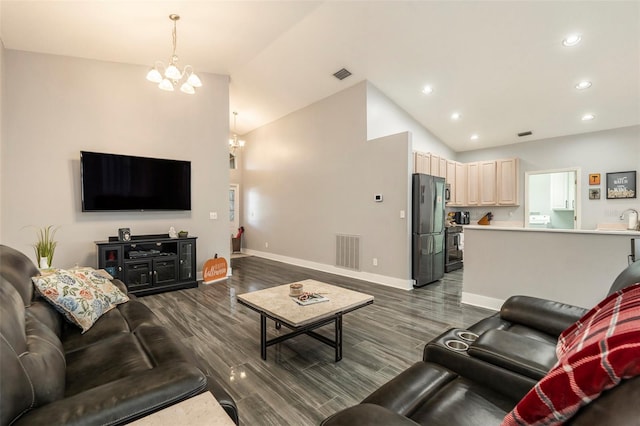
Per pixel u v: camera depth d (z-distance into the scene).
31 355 1.04
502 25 3.27
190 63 4.46
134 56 4.07
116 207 4.08
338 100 5.26
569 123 5.09
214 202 5.00
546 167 5.75
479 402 1.12
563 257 2.94
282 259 6.63
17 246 3.59
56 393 1.04
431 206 4.63
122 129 4.25
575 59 3.58
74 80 3.93
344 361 2.31
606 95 4.20
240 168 8.17
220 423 0.85
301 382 2.03
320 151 5.65
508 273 3.30
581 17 3.02
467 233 3.62
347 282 4.75
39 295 1.80
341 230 5.28
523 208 6.05
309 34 3.85
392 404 1.08
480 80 4.29
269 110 6.28
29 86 3.67
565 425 0.60
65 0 2.83
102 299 2.10
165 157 4.57
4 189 3.50
